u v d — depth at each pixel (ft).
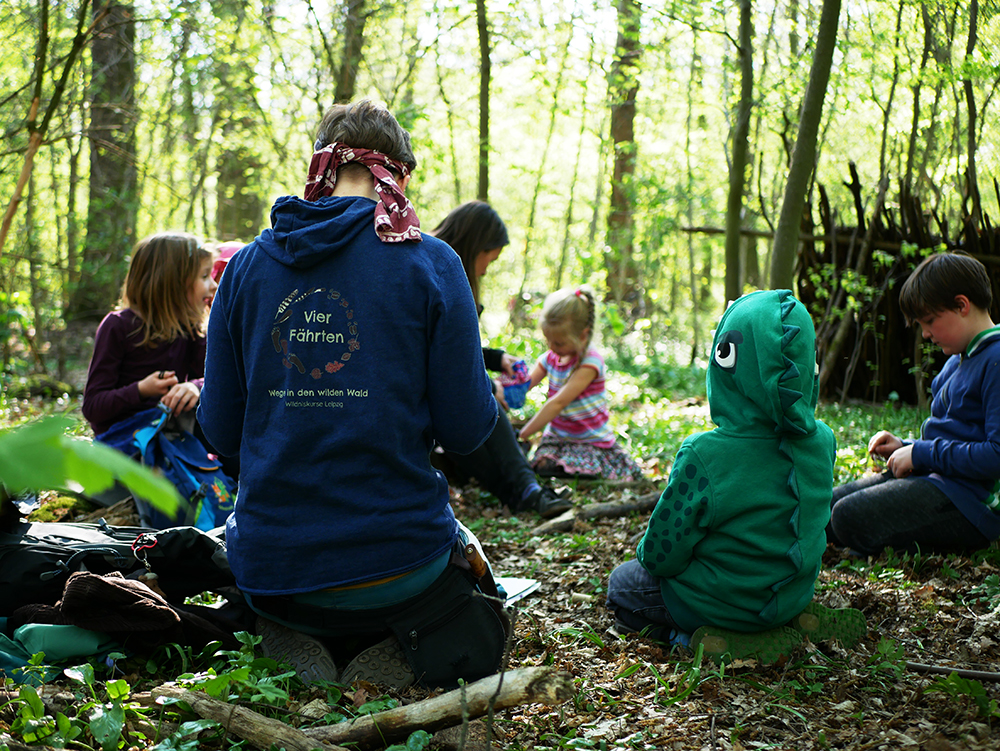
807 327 8.11
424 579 7.36
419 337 7.17
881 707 7.36
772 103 26.37
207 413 7.75
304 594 7.27
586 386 16.37
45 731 6.16
